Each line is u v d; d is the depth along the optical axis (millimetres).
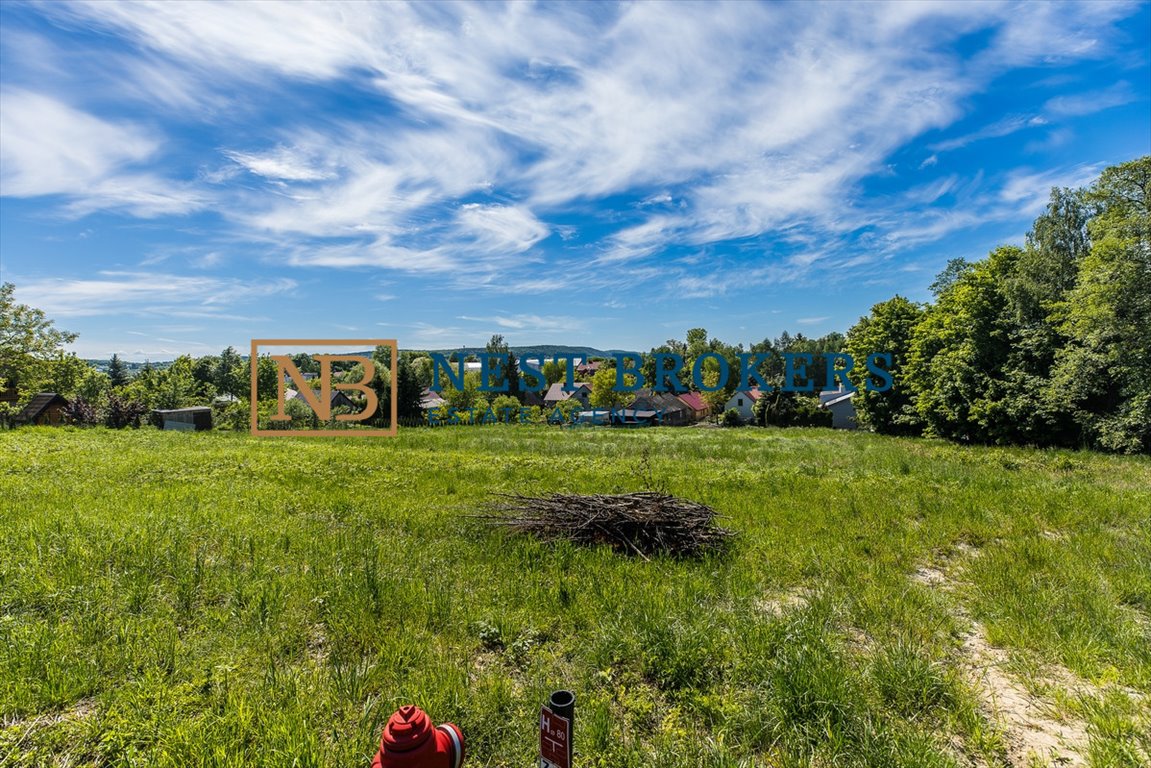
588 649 4059
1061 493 10430
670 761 2889
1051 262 24938
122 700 3186
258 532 6836
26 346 36344
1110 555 6609
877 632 4516
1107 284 19719
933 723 3320
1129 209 20500
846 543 7020
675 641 4031
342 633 4211
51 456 14547
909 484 11375
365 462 14484
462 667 3785
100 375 57156
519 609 4781
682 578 5633
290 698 3297
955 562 6609
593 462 14961
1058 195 27156
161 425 36844
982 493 10453
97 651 3725
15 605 4469
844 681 3525
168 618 4316
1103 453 20688
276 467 13258
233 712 3086
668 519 6988
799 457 17266
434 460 15094
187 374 53688
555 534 7227
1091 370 21250
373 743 2914
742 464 15453
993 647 4441
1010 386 24891
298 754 2736
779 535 7324
